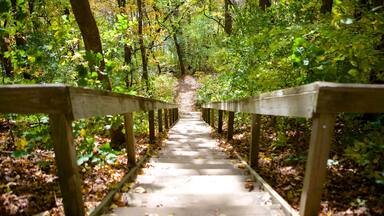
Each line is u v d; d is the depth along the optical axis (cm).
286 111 241
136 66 1302
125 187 315
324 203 258
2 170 340
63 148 184
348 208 250
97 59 391
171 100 1992
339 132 437
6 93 178
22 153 273
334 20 351
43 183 312
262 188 323
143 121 877
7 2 394
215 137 821
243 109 461
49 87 177
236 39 786
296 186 322
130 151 397
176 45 2997
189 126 1238
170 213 244
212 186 337
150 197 287
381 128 314
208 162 493
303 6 650
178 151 605
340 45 339
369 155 276
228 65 879
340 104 181
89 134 334
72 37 673
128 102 365
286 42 441
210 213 244
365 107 181
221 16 2066
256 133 399
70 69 646
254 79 567
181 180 359
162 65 2683
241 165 444
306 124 478
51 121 181
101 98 245
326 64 376
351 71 326
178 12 1928
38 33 715
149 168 432
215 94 1504
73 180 189
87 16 498
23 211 238
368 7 421
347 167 345
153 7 1534
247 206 258
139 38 1232
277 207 255
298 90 213
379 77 346
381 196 260
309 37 451
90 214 224
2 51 460
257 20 732
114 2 1348
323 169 194
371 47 344
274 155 462
